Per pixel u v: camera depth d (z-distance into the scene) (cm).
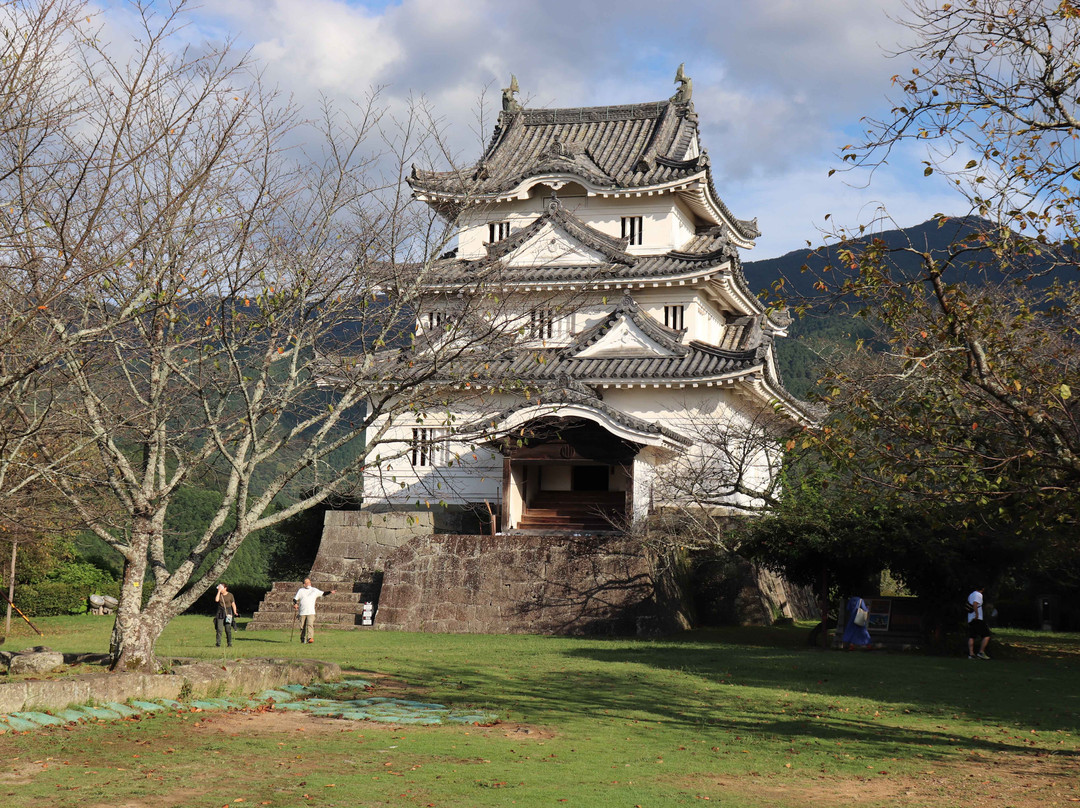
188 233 1289
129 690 1335
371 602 2986
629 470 3019
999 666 2012
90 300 1258
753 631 2848
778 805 912
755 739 1245
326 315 1484
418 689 1619
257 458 1471
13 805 847
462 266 3369
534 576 2792
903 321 1177
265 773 991
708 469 3109
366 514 3203
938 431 1188
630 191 3722
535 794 918
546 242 3691
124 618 1459
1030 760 1143
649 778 1012
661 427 3009
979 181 1107
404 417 3441
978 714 1452
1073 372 1170
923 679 1792
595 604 2722
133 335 1399
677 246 3828
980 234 1099
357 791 918
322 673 1655
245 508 1453
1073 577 2855
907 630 2428
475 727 1289
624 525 3031
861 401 1175
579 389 3094
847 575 2572
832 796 955
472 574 2828
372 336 1627
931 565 2297
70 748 1074
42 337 1150
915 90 1136
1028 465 1102
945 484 1397
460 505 3409
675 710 1461
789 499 2641
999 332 1175
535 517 3294
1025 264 1123
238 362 1467
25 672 1592
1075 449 1055
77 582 3906
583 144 4194
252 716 1323
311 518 3712
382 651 2183
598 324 3612
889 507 2258
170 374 1528
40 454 1357
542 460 3086
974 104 1115
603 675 1802
